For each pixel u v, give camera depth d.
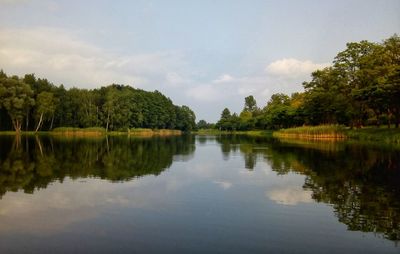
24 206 19.56
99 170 33.47
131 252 13.27
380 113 90.31
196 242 14.30
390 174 30.56
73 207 19.39
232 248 13.73
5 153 47.94
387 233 15.53
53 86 136.75
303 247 13.95
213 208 19.34
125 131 152.75
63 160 40.97
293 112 127.06
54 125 138.12
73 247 13.73
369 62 84.50
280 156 46.75
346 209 19.27
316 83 109.38
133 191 23.61
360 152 49.56
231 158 44.94
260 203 20.48
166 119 194.00
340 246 14.08
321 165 36.59
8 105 108.12
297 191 23.80
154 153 52.78
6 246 13.83
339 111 92.81
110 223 16.61
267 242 14.38
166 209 19.05
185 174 31.28
